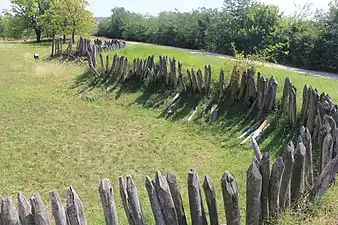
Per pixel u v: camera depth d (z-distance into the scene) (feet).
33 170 26.35
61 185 24.21
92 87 50.85
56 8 122.52
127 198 13.74
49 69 67.00
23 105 43.27
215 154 29.43
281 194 16.06
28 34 157.38
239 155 28.84
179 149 30.68
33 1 149.28
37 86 54.08
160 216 13.87
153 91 44.50
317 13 82.17
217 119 35.50
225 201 14.30
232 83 36.45
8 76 61.62
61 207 12.47
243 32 95.71
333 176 18.01
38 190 23.47
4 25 172.14
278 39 84.07
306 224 15.97
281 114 31.76
